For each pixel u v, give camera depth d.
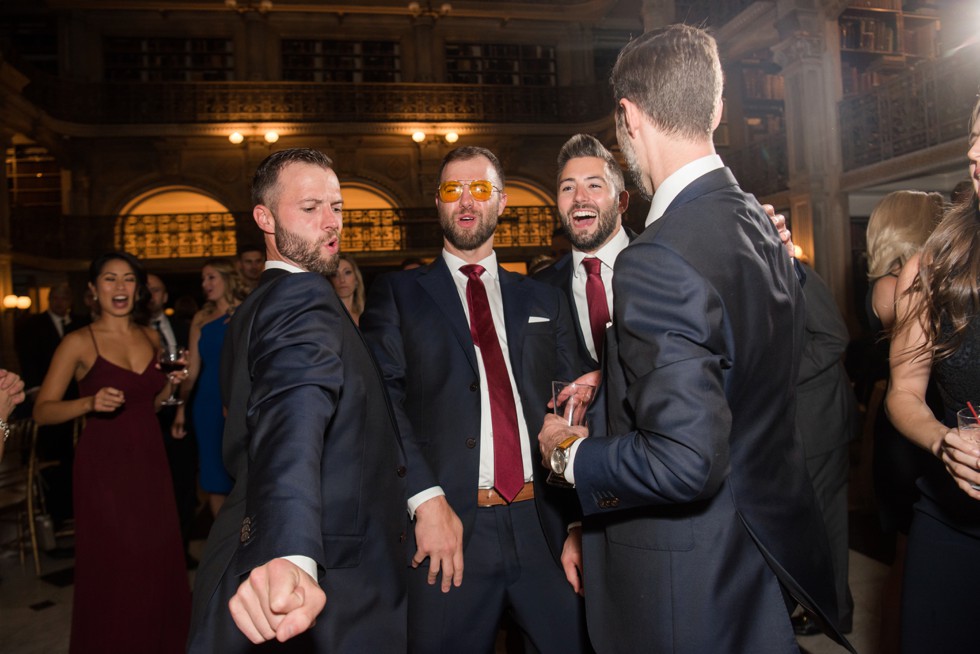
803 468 1.25
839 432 2.58
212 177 16.83
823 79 9.37
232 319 1.53
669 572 1.15
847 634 2.71
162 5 16.02
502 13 17.28
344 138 17.09
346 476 1.39
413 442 1.75
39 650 3.08
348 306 3.68
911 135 8.05
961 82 7.30
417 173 17.56
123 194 16.52
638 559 1.19
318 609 0.94
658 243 1.09
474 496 1.83
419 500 1.70
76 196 16.16
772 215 1.40
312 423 1.12
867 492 4.31
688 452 0.98
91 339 2.80
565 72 18.20
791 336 1.21
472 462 1.84
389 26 17.50
